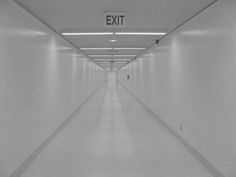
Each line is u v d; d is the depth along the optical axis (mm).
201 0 3232
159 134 5754
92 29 5164
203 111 3771
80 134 5742
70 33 5633
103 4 3395
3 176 2932
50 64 5070
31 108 3902
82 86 10492
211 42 3424
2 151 2904
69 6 3482
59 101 5953
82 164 3826
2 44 2887
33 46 3990
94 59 14836
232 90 2855
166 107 6352
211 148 3486
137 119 7707
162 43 6711
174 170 3582
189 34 4387
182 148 4664
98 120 7539
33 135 4004
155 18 4250
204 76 3701
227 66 2965
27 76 3721
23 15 3547
